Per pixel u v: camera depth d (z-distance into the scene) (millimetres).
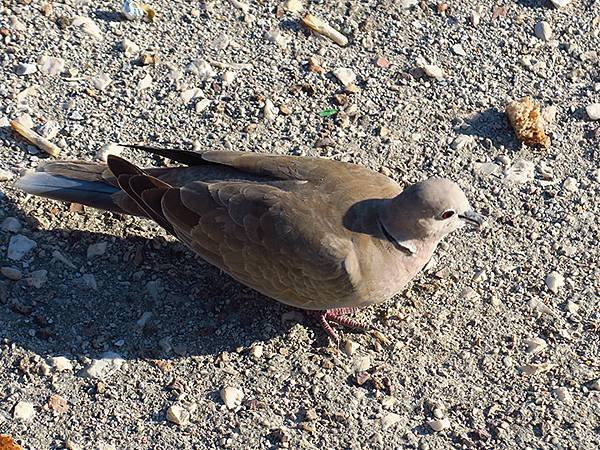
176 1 1067
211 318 887
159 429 830
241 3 1073
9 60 1002
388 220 840
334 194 850
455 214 846
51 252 902
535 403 866
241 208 838
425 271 933
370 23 1076
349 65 1047
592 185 994
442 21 1088
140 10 1050
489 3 1103
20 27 1021
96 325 873
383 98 1027
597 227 969
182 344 871
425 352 888
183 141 981
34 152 958
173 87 1011
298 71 1036
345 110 1017
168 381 853
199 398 847
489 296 922
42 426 822
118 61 1018
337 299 843
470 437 845
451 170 992
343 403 854
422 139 1008
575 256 951
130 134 981
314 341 885
